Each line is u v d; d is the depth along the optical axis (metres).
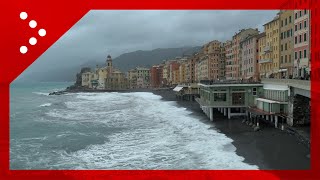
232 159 35.25
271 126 54.41
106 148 43.72
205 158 36.03
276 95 57.38
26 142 48.41
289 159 34.72
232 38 132.62
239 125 58.84
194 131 54.53
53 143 47.69
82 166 35.12
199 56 189.38
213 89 65.69
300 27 65.19
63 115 87.50
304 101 49.19
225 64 155.38
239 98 65.56
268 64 88.88
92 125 66.25
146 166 34.16
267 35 89.19
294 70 68.69
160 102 130.25
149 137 50.66
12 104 129.88
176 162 35.06
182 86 140.88
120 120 74.06
